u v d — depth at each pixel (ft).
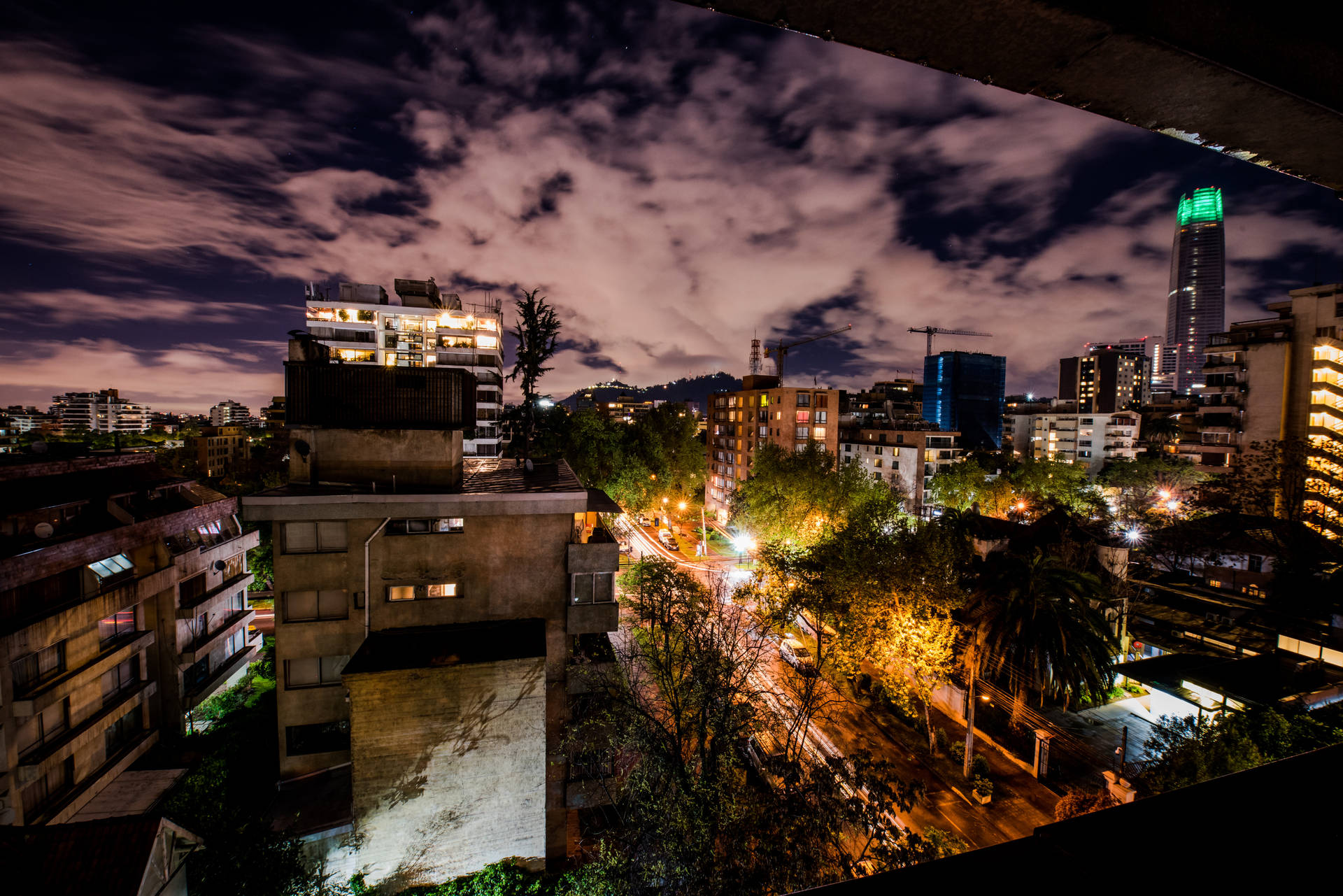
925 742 90.53
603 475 168.25
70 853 43.19
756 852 49.67
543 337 128.36
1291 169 9.05
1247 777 4.89
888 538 95.61
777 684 106.22
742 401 249.96
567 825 70.28
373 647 60.80
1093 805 65.10
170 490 93.45
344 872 57.31
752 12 6.30
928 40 6.32
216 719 88.48
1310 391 179.52
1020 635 82.94
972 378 532.32
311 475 66.23
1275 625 105.81
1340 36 6.53
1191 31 5.94
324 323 211.41
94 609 71.61
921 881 3.63
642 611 72.49
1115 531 164.55
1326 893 3.58
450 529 65.36
